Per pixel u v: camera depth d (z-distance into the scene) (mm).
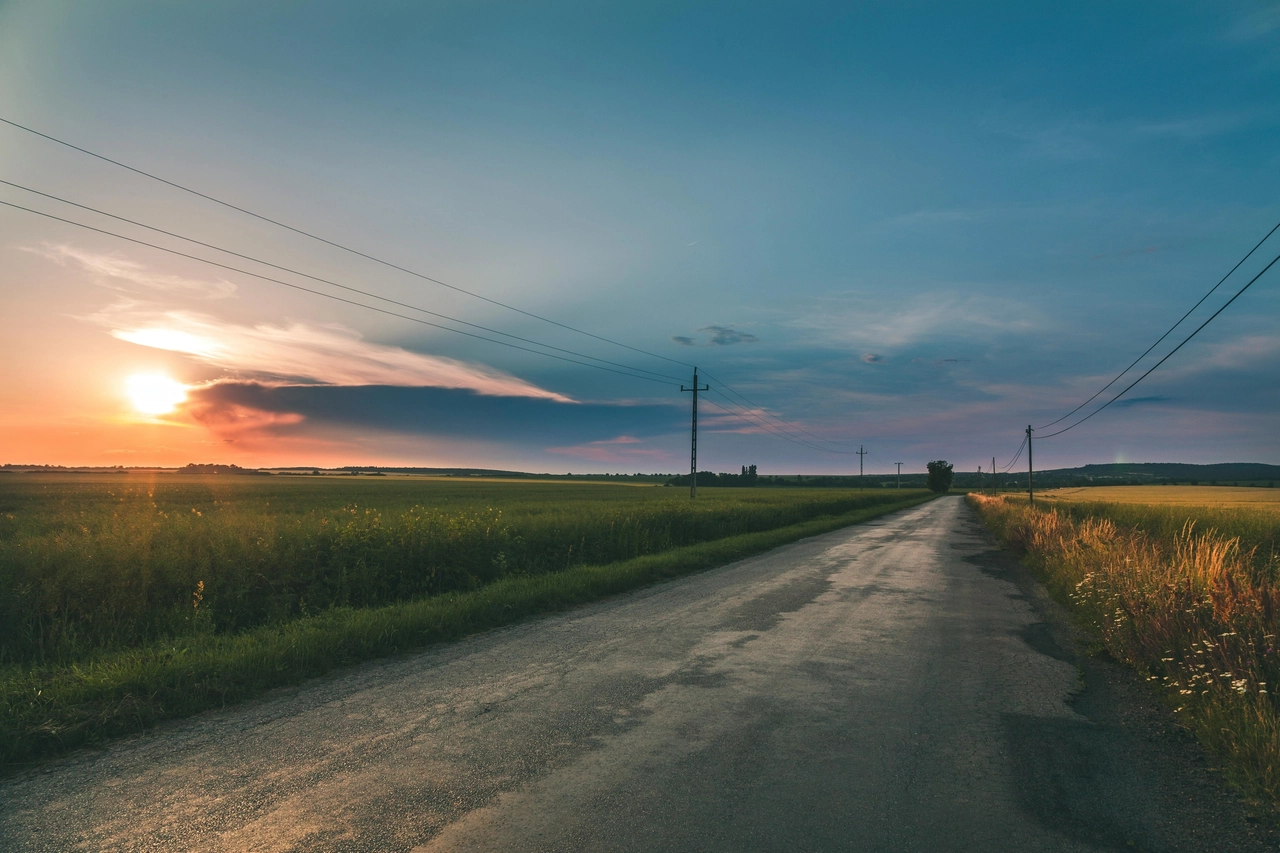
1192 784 4035
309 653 6441
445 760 4246
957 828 3455
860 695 5672
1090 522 18469
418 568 11094
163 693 5363
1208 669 5453
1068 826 3506
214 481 81625
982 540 23172
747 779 3988
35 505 28844
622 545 15938
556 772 4066
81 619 7562
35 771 4129
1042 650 7391
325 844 3244
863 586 12047
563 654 7023
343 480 100312
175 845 3252
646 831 3363
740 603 10188
